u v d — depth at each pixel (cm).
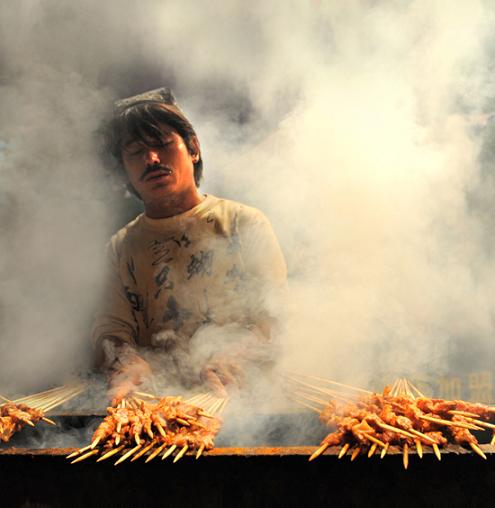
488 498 168
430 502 169
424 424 188
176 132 307
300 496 170
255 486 170
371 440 170
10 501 176
